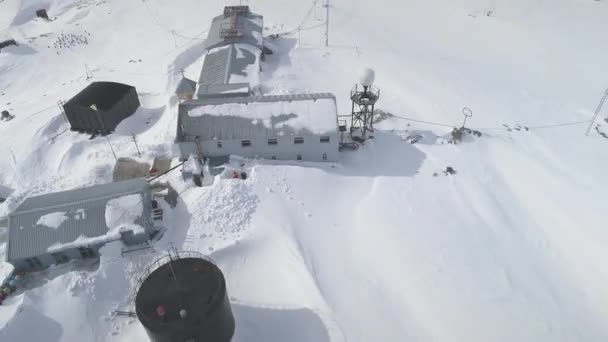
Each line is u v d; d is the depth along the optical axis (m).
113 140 36.97
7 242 24.73
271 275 24.41
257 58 45.66
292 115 33.53
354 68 47.22
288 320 21.95
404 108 40.59
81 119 37.81
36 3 70.69
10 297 23.53
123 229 25.23
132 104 40.91
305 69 46.56
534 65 50.22
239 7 55.47
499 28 58.97
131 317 22.38
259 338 21.33
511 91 44.53
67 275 23.23
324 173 32.59
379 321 22.11
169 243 26.03
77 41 58.72
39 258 24.61
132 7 68.19
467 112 40.22
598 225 28.31
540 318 22.59
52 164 35.38
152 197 29.17
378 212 29.34
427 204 29.89
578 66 49.91
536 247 26.95
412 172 33.09
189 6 66.56
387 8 64.25
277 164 33.25
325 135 32.53
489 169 33.28
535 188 31.56
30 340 20.58
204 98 39.03
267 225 27.06
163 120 39.22
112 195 26.78
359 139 36.41
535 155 35.06
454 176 32.41
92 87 39.88
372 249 26.62
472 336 21.59
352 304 22.83
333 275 24.47
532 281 24.66
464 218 28.70
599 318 22.88
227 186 29.16
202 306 17.94
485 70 48.75
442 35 57.12
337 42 52.94
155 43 56.03
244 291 23.67
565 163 34.28
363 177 33.09
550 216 29.23
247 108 34.00
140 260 25.05
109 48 56.78
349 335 21.20
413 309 22.91
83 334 21.39
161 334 17.56
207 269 19.56
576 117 40.44
